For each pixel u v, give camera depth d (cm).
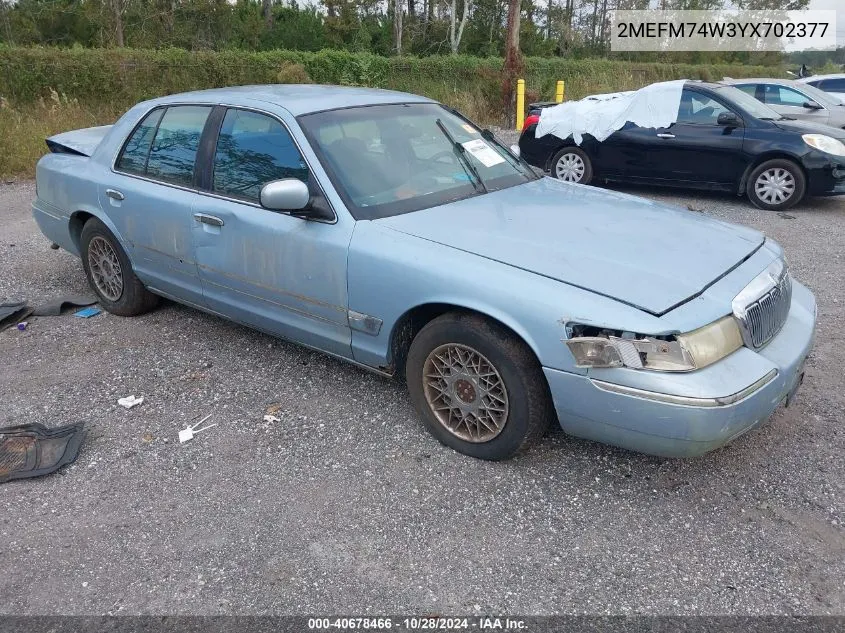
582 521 300
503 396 318
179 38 2948
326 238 357
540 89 2100
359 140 392
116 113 1490
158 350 471
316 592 264
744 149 866
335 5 3950
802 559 276
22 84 1463
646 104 929
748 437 358
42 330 507
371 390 412
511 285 301
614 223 358
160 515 309
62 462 344
